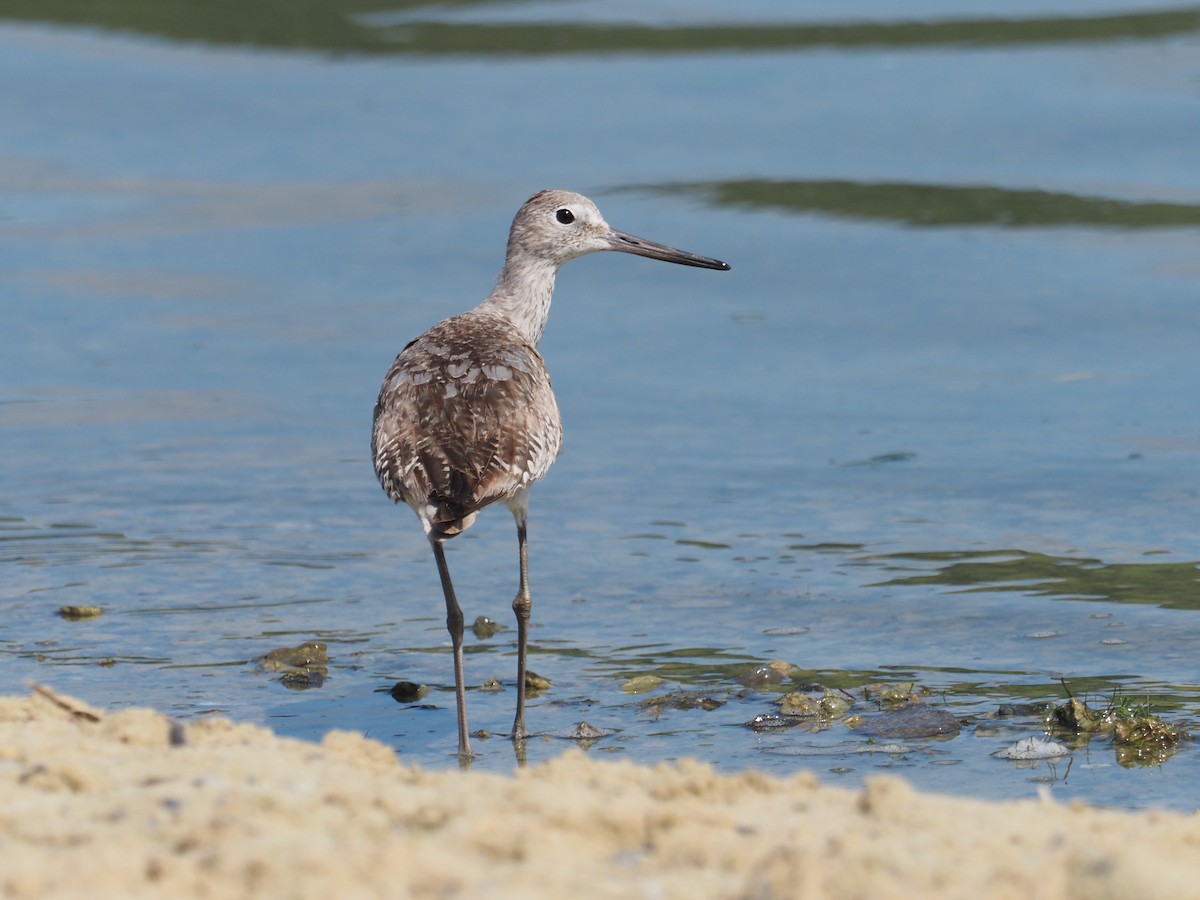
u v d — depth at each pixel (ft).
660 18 117.19
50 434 54.39
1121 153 84.12
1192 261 70.79
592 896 18.94
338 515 47.60
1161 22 109.81
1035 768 30.94
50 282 71.61
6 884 18.66
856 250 73.72
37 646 37.88
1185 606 39.83
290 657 37.60
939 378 59.62
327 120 95.25
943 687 35.55
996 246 73.51
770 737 32.89
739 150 87.10
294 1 124.47
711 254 73.97
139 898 18.35
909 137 87.97
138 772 23.26
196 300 69.72
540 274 41.98
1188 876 19.04
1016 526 45.62
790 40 109.50
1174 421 54.03
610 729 33.65
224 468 51.42
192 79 103.65
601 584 42.52
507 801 22.00
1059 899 18.90
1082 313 65.72
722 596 41.42
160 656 37.52
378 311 68.44
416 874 19.12
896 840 20.81
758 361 62.23
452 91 100.27
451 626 33.73
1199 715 33.55
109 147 91.25
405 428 33.81
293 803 21.58
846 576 42.47
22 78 103.04
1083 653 37.29
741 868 19.97
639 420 56.03
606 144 89.04
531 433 34.01
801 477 50.21
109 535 45.62
